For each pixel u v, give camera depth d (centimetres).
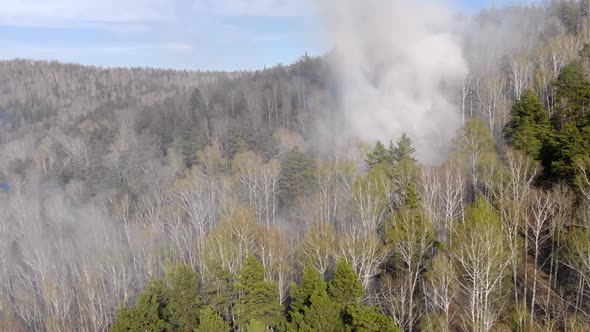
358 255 4106
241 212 5525
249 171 7369
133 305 5631
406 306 3716
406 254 3694
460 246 3400
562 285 3497
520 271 3809
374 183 4816
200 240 5988
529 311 3344
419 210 3969
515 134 4528
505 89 7781
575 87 4847
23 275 6347
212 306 3859
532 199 3784
